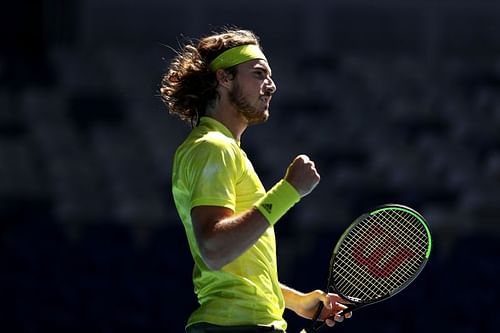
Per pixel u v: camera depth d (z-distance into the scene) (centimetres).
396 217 1568
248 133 5381
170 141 5512
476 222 4262
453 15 6656
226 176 1202
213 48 1301
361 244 1427
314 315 1402
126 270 3919
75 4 6844
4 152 5575
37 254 4112
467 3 6638
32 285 3931
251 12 6788
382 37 6719
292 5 6750
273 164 5009
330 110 5831
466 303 3198
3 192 5391
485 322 3144
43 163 5531
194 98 1310
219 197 1185
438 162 4781
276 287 1276
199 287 1275
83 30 6862
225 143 1226
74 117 6094
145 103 6094
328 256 3778
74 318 3747
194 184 1195
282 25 6769
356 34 6731
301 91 5984
